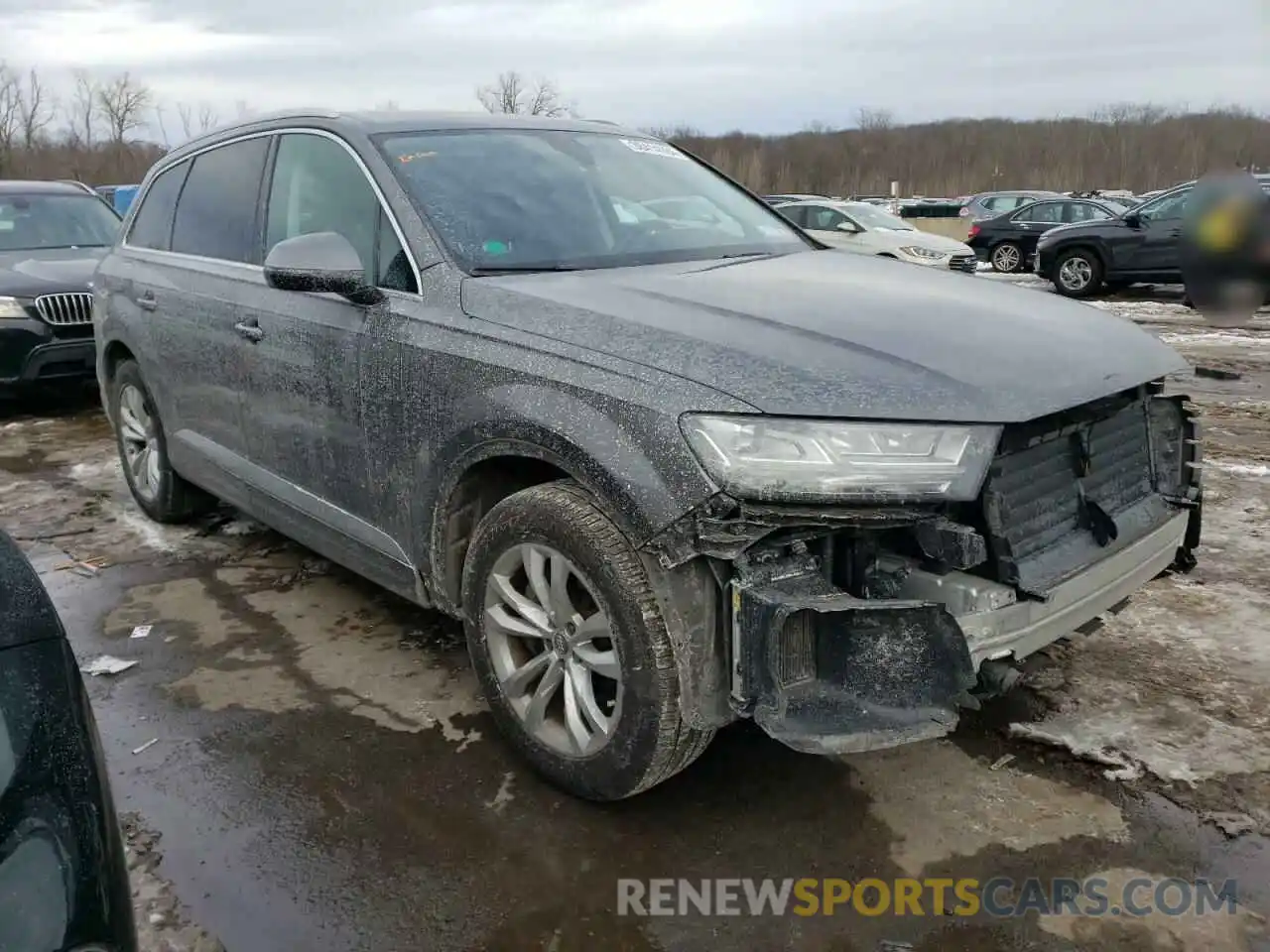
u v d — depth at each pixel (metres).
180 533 4.89
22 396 7.82
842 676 2.21
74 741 1.63
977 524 2.31
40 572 4.41
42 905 1.44
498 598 2.75
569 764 2.63
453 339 2.79
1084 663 3.40
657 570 2.32
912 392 2.23
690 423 2.21
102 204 9.10
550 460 2.50
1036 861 2.48
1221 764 2.83
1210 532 4.61
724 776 2.83
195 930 2.27
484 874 2.46
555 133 3.80
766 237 3.72
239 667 3.52
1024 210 19.45
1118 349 2.70
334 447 3.29
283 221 3.66
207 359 3.99
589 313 2.59
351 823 2.65
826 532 2.26
